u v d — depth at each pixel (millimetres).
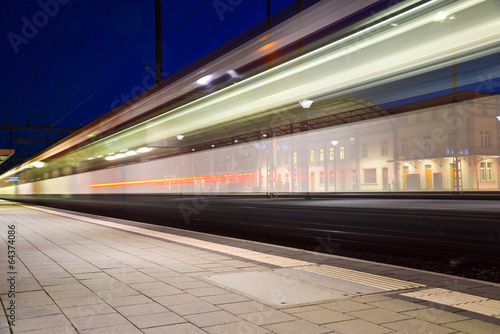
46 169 21422
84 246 7469
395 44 5371
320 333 2887
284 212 8961
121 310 3439
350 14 5766
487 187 7328
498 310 3441
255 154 8672
